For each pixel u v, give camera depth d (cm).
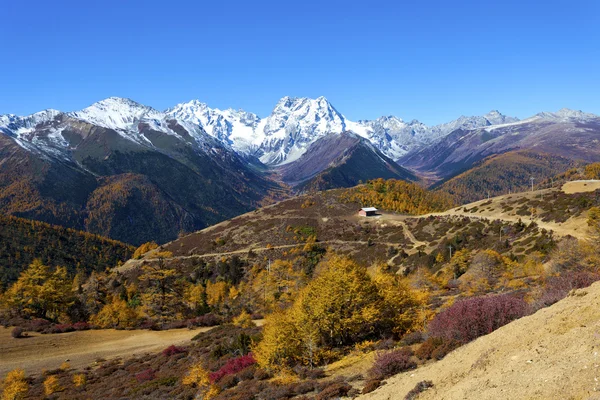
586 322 1670
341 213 18362
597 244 5262
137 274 14825
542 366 1429
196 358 4894
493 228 11238
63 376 5200
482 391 1445
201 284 11869
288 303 7950
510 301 2486
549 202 12031
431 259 10069
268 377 3134
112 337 7375
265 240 16462
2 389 4619
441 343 2448
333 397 2177
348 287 3394
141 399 3631
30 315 8725
